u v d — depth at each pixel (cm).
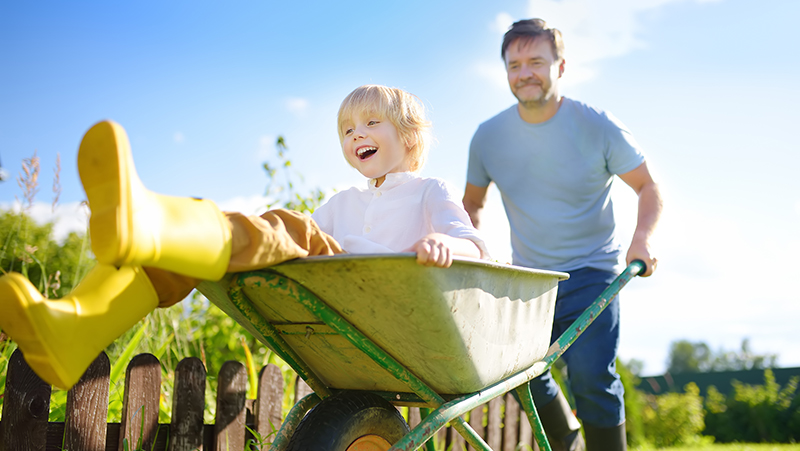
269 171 369
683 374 1703
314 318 139
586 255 256
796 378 1270
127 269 110
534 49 250
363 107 177
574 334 181
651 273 211
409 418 301
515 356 157
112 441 194
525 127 264
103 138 94
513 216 276
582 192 258
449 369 139
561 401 256
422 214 167
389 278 119
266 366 242
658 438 1054
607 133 252
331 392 170
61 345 101
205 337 368
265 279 123
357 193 184
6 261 274
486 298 137
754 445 962
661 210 236
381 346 138
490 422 365
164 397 248
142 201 98
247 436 239
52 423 182
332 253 135
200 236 107
